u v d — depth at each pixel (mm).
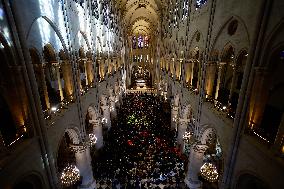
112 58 27656
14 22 7023
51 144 9297
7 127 9656
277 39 6773
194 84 19172
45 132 8547
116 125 25469
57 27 10703
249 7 8203
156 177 16125
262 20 7250
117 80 32562
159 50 40250
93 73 17453
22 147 7109
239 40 9219
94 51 17844
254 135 8062
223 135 10305
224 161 9945
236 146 8766
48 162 8875
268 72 7469
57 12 10820
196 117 14406
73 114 12445
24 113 7758
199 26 14531
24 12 7758
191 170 15133
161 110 31000
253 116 8141
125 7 38500
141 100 38125
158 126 24750
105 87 22234
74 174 11250
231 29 10289
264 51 7293
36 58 9055
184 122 19438
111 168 16828
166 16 31641
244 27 8688
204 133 13547
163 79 34531
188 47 17469
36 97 8031
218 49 11555
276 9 6617
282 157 6371
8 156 6441
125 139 21141
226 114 10227
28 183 8141
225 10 10383
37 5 8750
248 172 7965
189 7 17188
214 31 11867
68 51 12078
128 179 15773
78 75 13578
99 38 20359
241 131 8523
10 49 6906
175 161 17969
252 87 7918
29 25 8102
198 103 13938
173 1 25516
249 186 8664
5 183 6270
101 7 22125
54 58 10719
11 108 7707
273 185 6594
